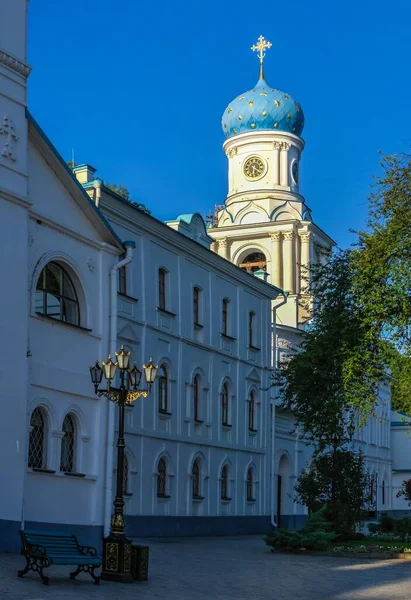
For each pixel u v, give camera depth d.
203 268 39.56
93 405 26.95
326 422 34.56
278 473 48.47
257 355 44.72
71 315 26.75
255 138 63.59
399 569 25.27
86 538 26.11
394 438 76.69
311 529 30.61
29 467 23.97
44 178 25.50
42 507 24.44
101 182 31.05
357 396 32.97
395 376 32.22
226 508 40.31
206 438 38.84
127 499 32.38
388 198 31.70
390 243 31.14
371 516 67.25
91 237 27.44
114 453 29.58
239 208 63.12
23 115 24.08
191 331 38.12
